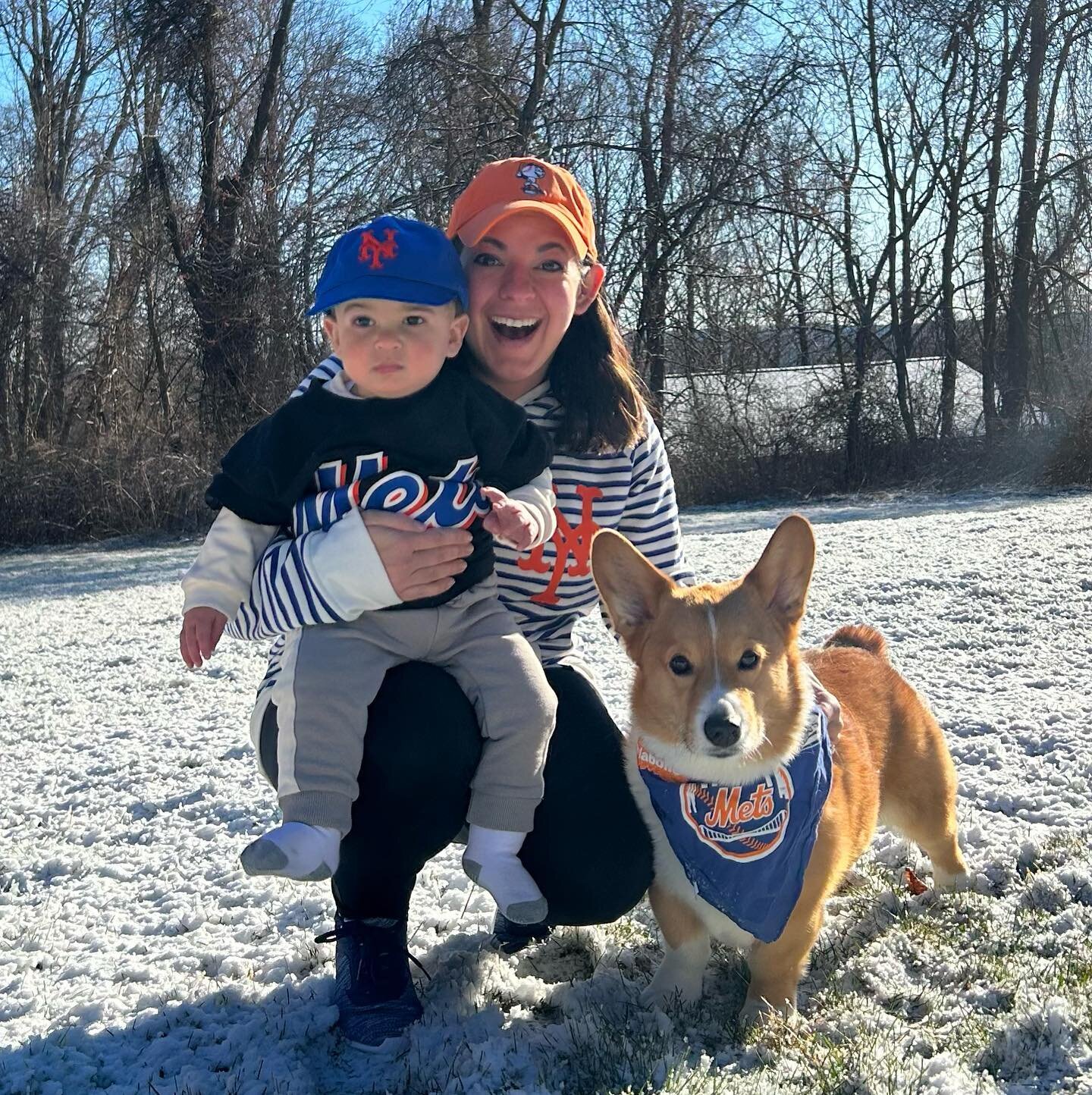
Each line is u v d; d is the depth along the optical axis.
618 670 2.54
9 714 2.54
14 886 1.57
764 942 1.15
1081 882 1.35
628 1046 1.08
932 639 2.61
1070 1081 0.99
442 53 8.38
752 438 8.64
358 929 1.13
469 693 1.13
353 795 1.07
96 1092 1.04
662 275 8.72
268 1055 1.09
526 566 1.26
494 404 1.15
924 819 1.40
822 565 3.62
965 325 10.01
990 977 1.18
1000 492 7.64
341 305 1.11
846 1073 1.01
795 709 1.19
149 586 4.96
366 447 1.10
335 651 1.08
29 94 10.51
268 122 9.22
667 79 8.51
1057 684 2.21
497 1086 1.03
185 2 8.70
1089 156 8.92
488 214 1.22
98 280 9.31
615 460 1.31
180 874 1.58
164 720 2.40
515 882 1.09
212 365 8.73
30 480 7.67
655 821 1.21
